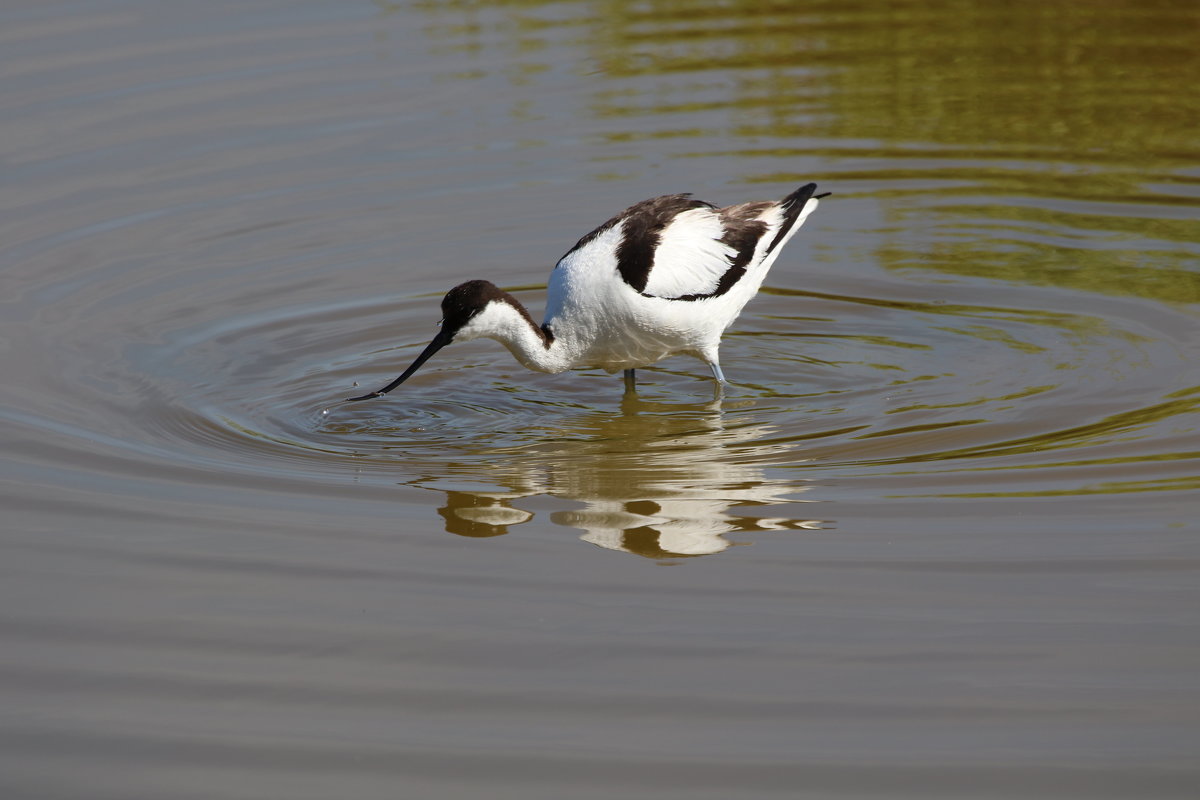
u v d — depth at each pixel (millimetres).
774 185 17172
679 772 7480
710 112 19375
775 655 8492
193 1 23453
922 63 21016
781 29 22609
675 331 12539
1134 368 12727
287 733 7930
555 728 7887
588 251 12398
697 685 8234
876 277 15305
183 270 15312
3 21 22172
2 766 7719
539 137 18547
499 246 15883
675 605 9109
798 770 7469
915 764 7473
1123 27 22125
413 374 13500
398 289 15016
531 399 13039
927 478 10781
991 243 15938
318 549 9977
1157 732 7656
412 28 22469
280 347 13836
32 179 17141
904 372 13141
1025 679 8164
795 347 13953
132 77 19984
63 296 14688
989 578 9242
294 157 17922
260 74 20266
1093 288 14609
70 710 8195
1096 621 8703
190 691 8336
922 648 8500
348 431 12203
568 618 8992
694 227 12758
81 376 13055
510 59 21141
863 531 9984
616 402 12922
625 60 21219
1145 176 17344
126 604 9281
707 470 11203
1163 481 10477
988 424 11758
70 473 11172
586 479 11133
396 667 8508
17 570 9703
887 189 17312
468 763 7613
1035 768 7410
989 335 13797
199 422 12250
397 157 17984
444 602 9227
